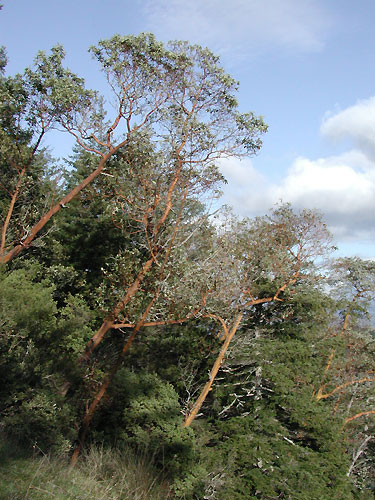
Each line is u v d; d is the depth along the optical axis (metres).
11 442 7.96
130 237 13.77
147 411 11.27
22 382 9.48
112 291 11.73
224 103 13.19
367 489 14.60
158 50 12.91
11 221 16.25
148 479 9.35
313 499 11.27
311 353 15.33
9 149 15.30
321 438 13.15
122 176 12.85
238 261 13.71
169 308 11.42
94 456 9.18
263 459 11.70
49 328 11.95
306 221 15.80
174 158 12.60
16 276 13.02
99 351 13.18
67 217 21.89
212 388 13.94
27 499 5.79
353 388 16.30
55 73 14.31
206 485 10.73
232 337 14.27
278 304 15.79
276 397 13.39
